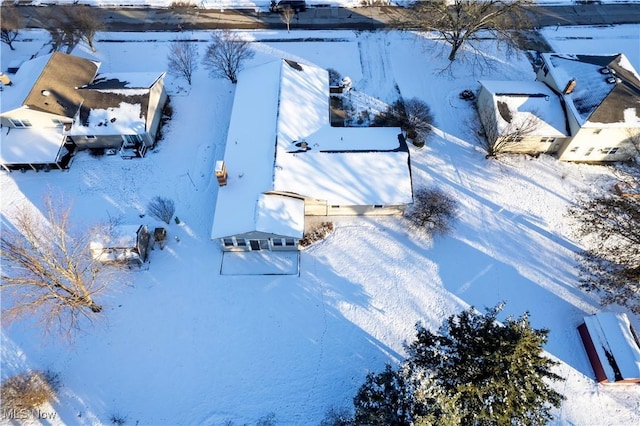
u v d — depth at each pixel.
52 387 34.75
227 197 40.53
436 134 49.25
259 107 45.78
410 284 39.81
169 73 54.25
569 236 42.41
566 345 37.03
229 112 50.72
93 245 38.31
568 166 46.75
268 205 39.47
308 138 43.81
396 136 44.53
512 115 45.34
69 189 44.97
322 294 39.22
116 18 60.38
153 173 46.09
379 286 39.69
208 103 51.59
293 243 40.50
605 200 40.75
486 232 42.66
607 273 39.50
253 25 59.91
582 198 44.62
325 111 47.03
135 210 43.62
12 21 56.12
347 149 42.72
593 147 45.28
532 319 38.22
